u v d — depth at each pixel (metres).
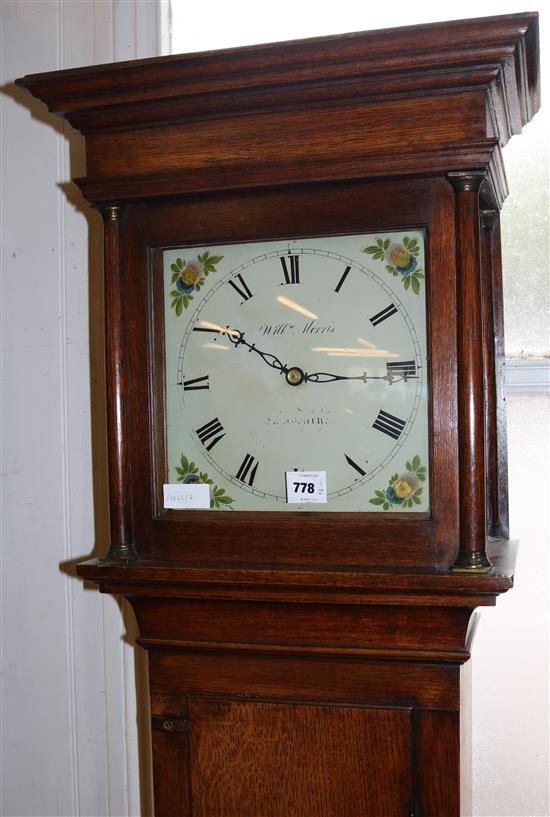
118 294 1.31
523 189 1.61
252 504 1.29
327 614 1.26
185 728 1.34
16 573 1.77
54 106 1.29
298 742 1.30
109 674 1.73
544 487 1.59
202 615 1.31
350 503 1.25
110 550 1.32
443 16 1.67
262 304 1.29
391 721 1.26
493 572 1.16
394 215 1.21
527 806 1.60
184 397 1.32
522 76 1.25
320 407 1.26
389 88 1.17
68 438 1.75
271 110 1.22
